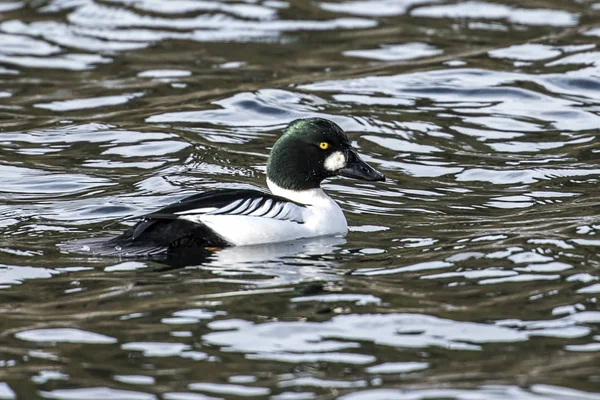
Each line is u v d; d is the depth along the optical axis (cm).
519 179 1545
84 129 1780
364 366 913
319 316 1018
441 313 1024
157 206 1420
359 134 1762
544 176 1552
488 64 2059
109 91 1969
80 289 1091
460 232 1294
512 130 1770
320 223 1291
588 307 1032
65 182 1530
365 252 1220
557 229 1289
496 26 2281
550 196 1458
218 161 1644
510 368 905
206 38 2248
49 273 1136
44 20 2355
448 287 1094
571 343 953
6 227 1316
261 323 1001
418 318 1012
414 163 1636
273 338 969
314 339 967
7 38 2236
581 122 1797
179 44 2212
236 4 2462
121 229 1313
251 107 1889
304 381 886
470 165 1616
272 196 1289
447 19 2342
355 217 1378
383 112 1855
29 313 1028
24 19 2359
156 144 1717
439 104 1889
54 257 1186
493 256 1189
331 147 1326
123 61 2122
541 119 1816
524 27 2267
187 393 867
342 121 1817
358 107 1877
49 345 956
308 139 1323
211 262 1173
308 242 1258
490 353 935
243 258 1191
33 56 2144
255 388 875
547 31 2231
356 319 1010
